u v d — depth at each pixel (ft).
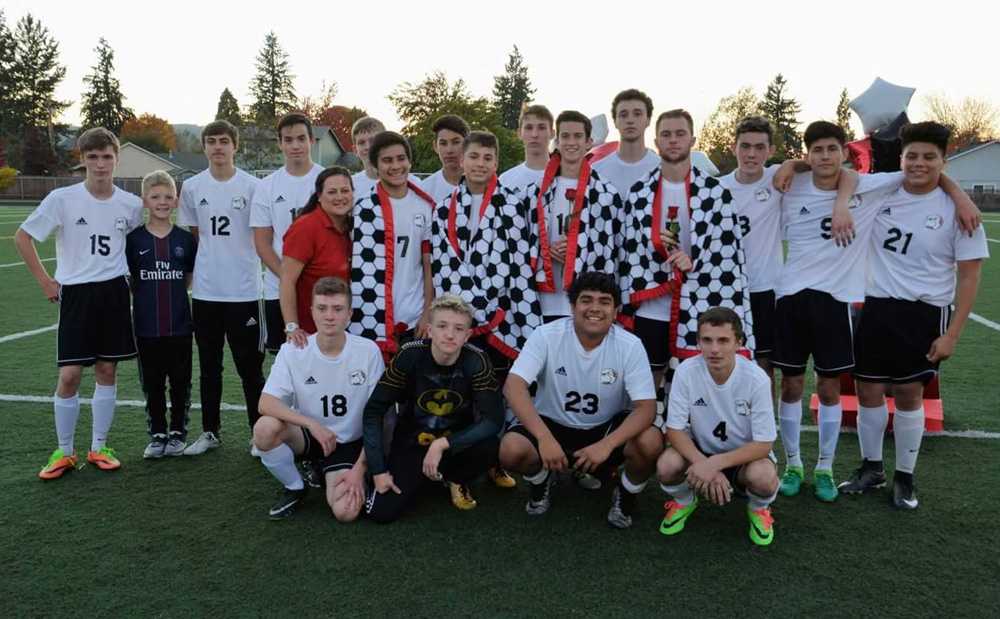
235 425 17.11
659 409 13.62
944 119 236.84
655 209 12.95
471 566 10.37
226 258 15.12
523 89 263.49
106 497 12.80
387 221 13.21
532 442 11.81
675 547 11.01
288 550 10.86
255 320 15.51
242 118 175.42
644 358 11.91
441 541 11.16
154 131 243.19
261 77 255.50
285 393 12.29
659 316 13.15
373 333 13.12
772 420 11.24
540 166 14.71
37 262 13.79
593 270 13.06
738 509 12.50
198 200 15.03
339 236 13.47
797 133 253.65
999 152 183.32
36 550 10.84
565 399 12.24
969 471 14.01
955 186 12.19
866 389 12.98
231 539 11.22
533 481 12.01
